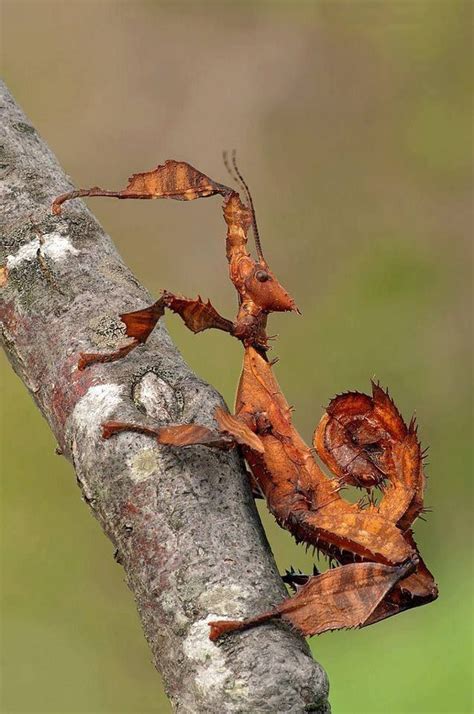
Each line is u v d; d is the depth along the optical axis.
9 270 0.57
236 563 0.54
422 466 0.57
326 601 0.54
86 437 0.55
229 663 0.53
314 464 0.57
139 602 0.54
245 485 0.55
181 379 0.56
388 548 0.56
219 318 0.56
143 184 0.56
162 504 0.54
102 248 0.57
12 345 0.57
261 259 0.57
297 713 0.53
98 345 0.56
